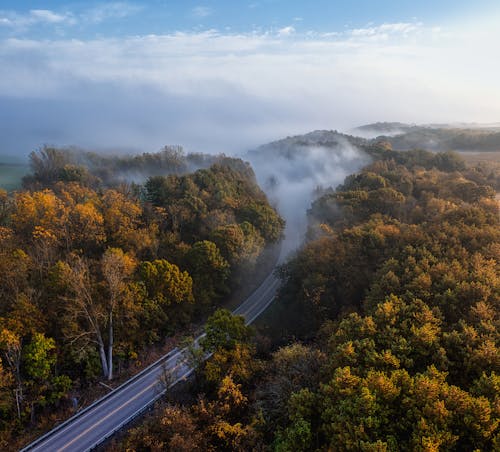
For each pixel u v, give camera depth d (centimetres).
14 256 6412
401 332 4631
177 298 7369
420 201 10944
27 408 5441
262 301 9438
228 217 10688
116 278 6241
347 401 3409
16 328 5516
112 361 6662
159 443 4197
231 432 4125
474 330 4353
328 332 6047
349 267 7419
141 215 9694
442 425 3072
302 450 3459
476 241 6862
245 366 5356
